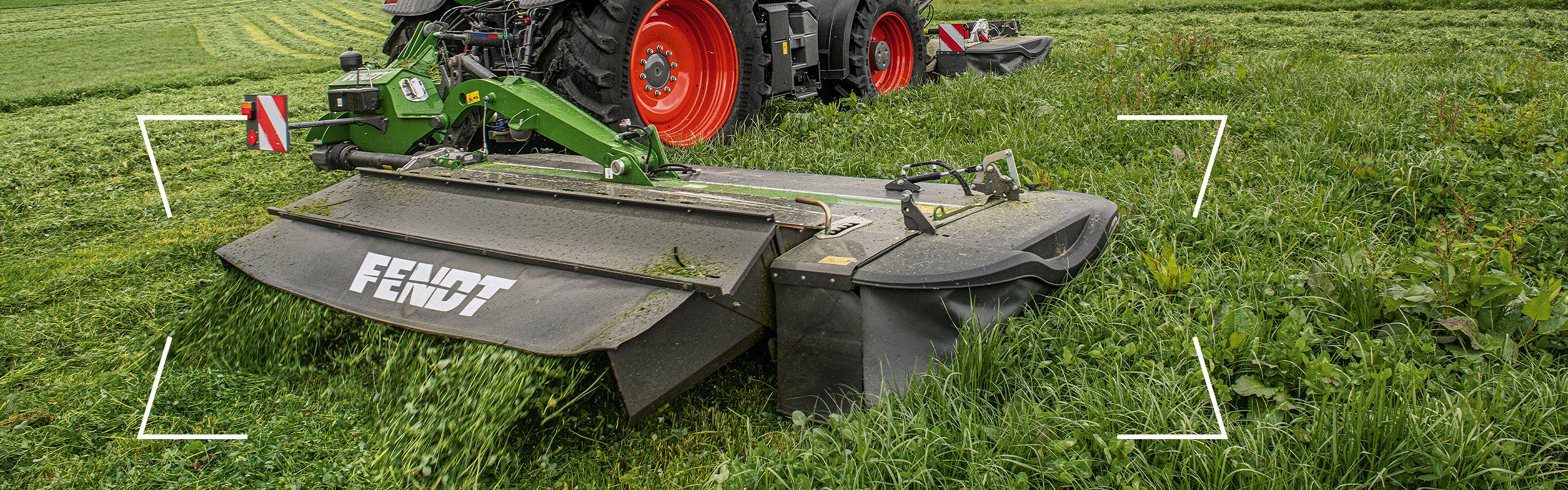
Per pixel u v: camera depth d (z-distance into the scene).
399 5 6.03
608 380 2.68
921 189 3.65
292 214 3.51
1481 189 3.99
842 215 3.15
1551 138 4.63
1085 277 3.17
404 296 2.93
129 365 3.35
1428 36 10.44
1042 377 2.73
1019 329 2.77
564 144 4.00
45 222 5.37
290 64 13.86
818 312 2.62
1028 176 4.63
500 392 2.50
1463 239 3.51
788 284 2.66
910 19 7.63
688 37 5.63
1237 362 2.69
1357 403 2.29
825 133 5.74
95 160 7.05
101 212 5.61
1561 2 12.39
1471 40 9.98
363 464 2.63
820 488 2.32
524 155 4.48
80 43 19.42
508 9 5.04
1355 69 6.94
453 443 2.53
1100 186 4.31
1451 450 2.18
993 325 2.70
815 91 6.71
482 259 2.94
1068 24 13.63
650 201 2.89
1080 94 6.42
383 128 4.39
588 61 4.86
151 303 3.98
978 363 2.58
